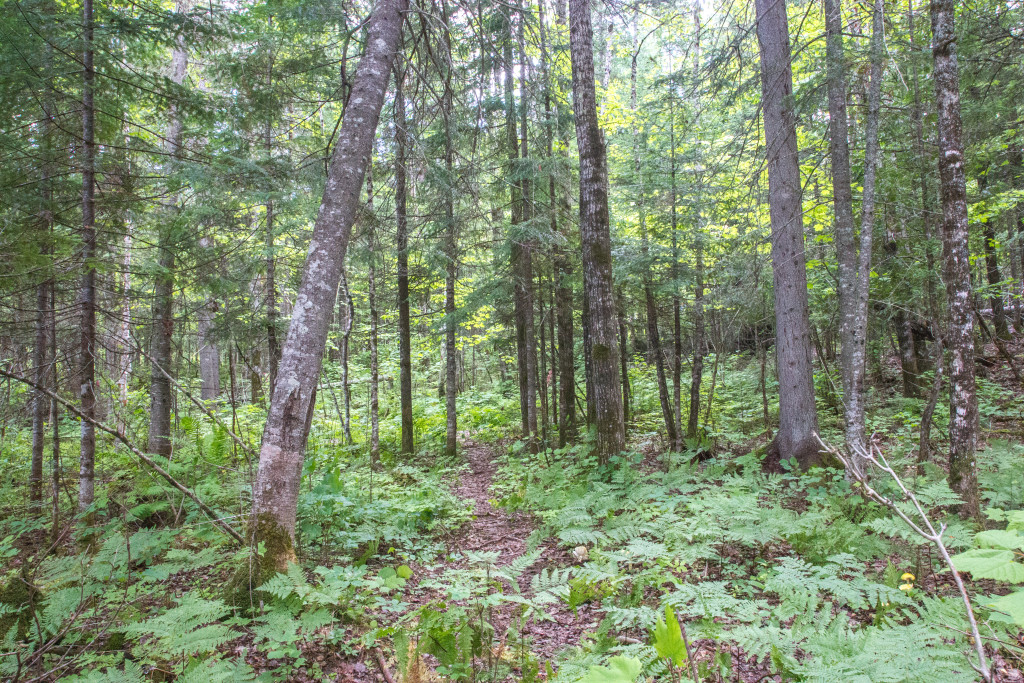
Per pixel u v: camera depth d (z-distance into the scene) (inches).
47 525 267.6
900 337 486.3
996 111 362.9
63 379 275.4
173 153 304.5
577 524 252.4
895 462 305.4
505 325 546.6
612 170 579.8
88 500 274.4
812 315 538.0
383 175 443.8
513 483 381.7
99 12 279.6
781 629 143.2
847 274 309.9
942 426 373.1
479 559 179.0
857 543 201.5
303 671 151.6
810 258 426.3
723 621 159.8
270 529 200.4
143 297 310.8
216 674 121.6
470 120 410.0
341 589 182.2
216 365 689.0
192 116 319.9
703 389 613.0
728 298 398.9
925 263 359.6
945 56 215.3
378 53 247.3
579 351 645.9
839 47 292.2
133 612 161.9
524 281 457.4
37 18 249.3
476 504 360.2
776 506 227.5
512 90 420.2
